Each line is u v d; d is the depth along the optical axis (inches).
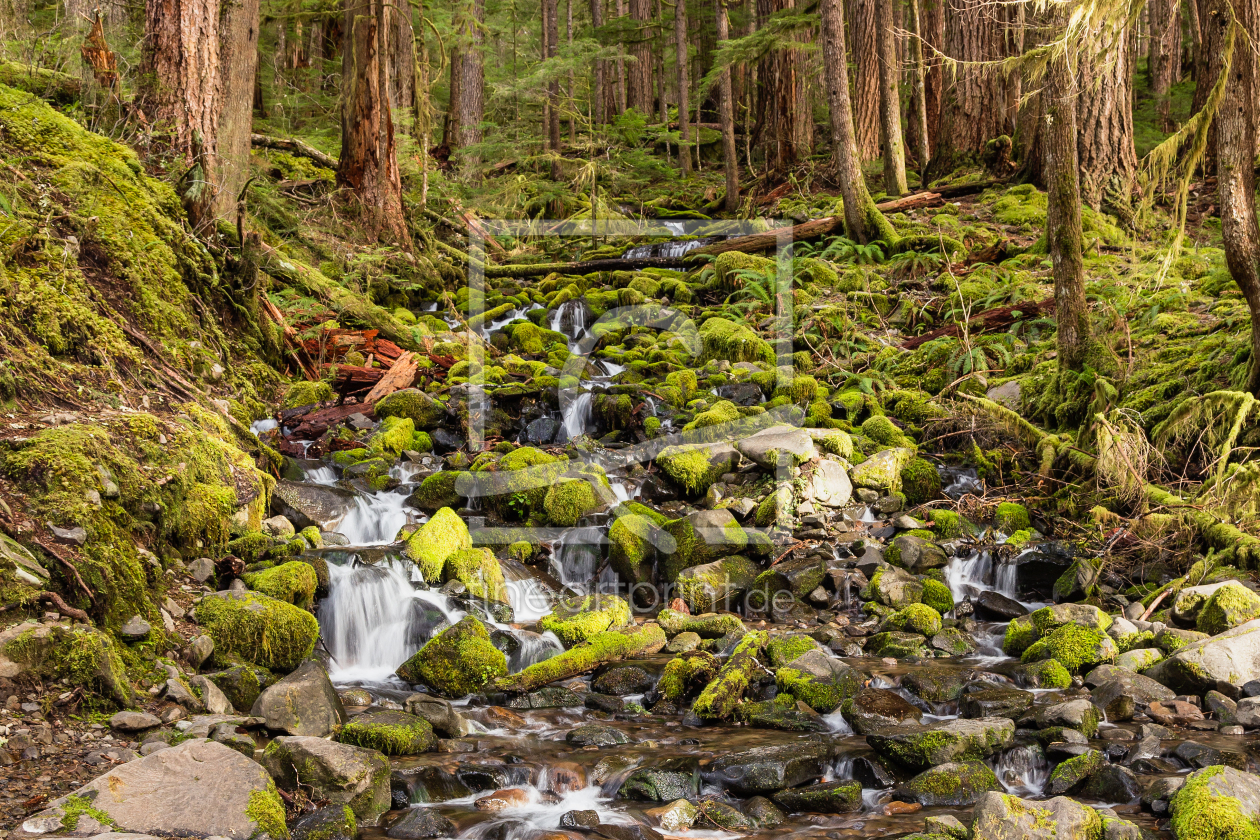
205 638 167.0
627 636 209.6
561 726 174.1
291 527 228.5
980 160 623.2
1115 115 512.1
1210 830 124.6
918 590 237.5
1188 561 236.5
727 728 174.7
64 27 382.6
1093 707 167.9
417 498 265.4
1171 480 263.3
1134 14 227.3
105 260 248.8
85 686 138.6
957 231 506.3
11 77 321.7
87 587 151.4
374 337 387.2
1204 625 204.7
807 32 672.4
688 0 961.5
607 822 135.2
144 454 192.7
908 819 139.1
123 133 310.5
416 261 490.6
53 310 210.5
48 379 197.0
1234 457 249.6
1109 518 256.1
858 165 511.8
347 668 196.9
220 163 337.4
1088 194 502.3
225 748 127.2
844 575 242.5
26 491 159.8
